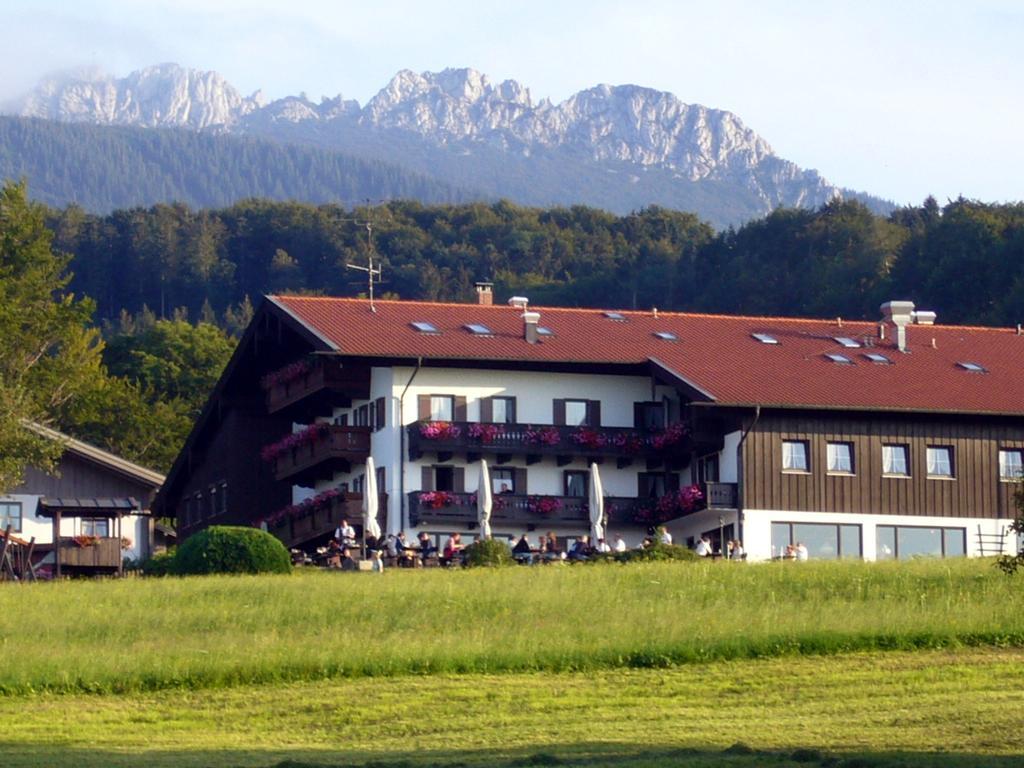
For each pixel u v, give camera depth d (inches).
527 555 3538.4
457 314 4315.9
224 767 1715.1
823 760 1667.1
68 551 4072.3
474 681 2206.0
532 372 4136.3
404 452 4035.4
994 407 4040.4
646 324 4416.8
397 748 1855.3
